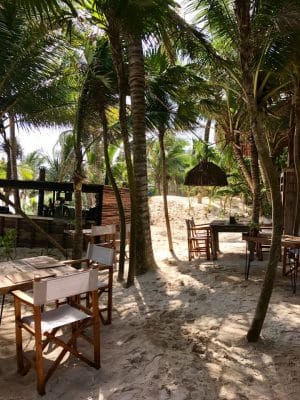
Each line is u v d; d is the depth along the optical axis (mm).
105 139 6914
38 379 2920
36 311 2879
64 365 3389
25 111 7637
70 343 3158
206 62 6898
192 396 2844
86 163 16844
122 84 6027
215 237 7707
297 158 6945
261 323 3729
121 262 6320
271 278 3688
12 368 3385
